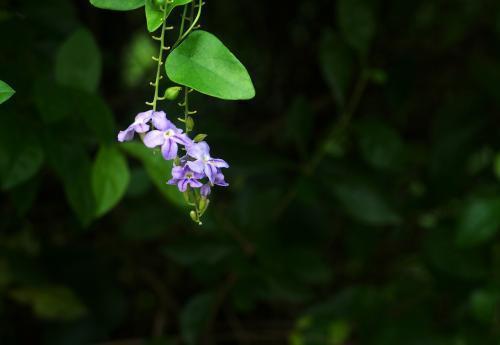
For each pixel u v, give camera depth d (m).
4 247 0.97
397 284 1.04
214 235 0.95
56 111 0.81
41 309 0.98
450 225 1.00
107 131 0.81
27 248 1.02
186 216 0.94
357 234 1.05
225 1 1.08
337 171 0.95
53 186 1.05
